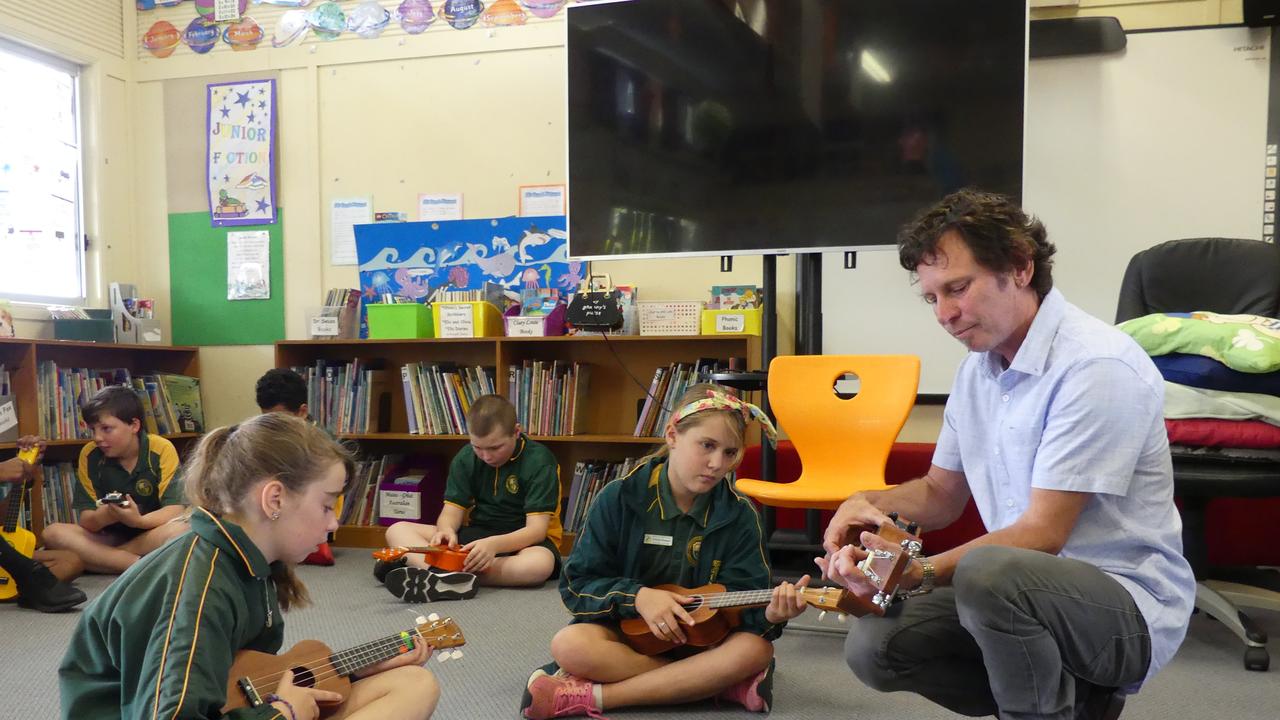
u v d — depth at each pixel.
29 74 3.83
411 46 3.92
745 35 2.93
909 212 2.77
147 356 4.17
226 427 1.24
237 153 4.10
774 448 2.59
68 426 3.52
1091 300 3.23
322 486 1.20
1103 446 1.13
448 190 3.88
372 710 1.29
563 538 3.40
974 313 1.18
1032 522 1.15
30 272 3.81
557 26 3.77
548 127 3.78
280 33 4.06
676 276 3.66
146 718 0.97
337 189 4.00
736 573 1.76
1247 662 2.03
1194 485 2.07
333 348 3.98
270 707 1.13
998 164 2.71
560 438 3.46
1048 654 1.07
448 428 3.62
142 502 2.99
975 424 1.35
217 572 1.11
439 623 1.47
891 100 2.79
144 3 4.21
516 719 1.72
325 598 2.71
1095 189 3.22
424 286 3.87
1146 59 3.18
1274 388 2.10
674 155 3.01
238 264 4.11
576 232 3.12
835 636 2.30
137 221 4.22
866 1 2.81
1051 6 3.28
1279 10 2.97
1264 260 2.51
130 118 4.21
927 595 1.28
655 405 3.41
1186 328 2.16
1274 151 3.08
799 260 2.96
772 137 2.90
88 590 2.79
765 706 1.74
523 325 3.54
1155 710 1.79
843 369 2.46
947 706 1.32
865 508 1.33
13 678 2.00
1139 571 1.15
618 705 1.72
